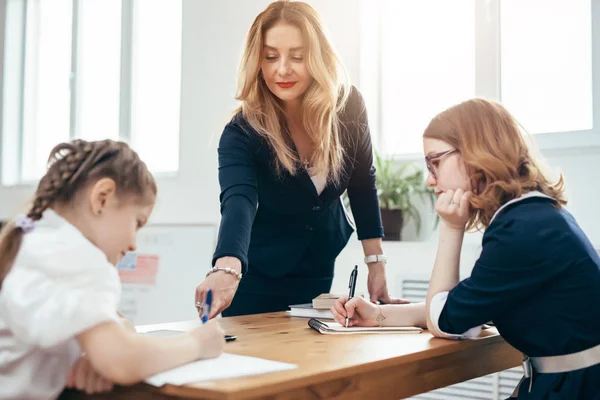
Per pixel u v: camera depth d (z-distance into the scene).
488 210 1.39
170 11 4.48
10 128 5.20
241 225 1.71
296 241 2.04
